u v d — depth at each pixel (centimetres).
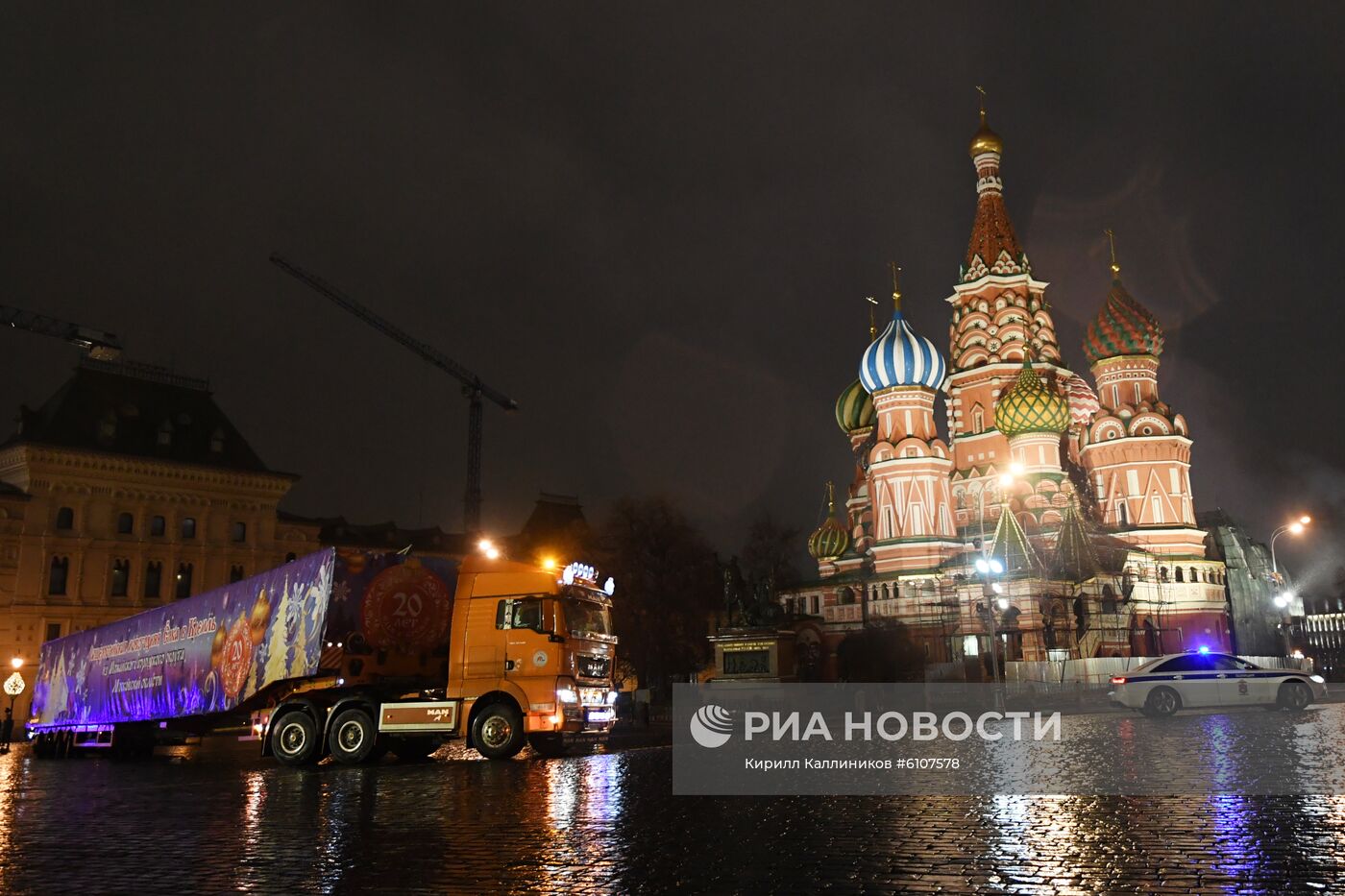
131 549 6656
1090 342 8425
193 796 1830
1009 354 8131
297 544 7506
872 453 7944
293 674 2470
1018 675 5500
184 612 2945
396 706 2412
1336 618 10106
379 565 2534
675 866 1004
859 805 1398
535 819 1348
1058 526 7069
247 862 1102
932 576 7425
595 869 1001
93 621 6431
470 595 2483
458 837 1216
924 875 928
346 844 1198
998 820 1213
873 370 8006
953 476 7994
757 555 8456
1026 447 7512
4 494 6250
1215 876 885
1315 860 937
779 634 6506
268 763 2650
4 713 6003
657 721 4700
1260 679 3059
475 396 12131
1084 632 6556
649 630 6712
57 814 1611
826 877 937
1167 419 8012
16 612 6166
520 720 2392
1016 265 8350
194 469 6956
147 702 3011
